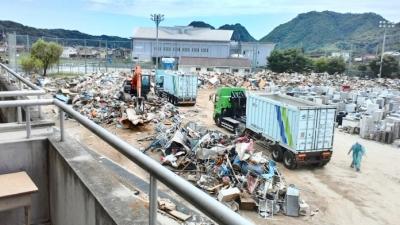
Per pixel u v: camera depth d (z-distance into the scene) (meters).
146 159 1.97
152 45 90.62
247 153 14.62
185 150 16.14
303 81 56.19
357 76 73.75
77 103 28.09
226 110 23.06
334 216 11.59
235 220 1.23
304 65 80.12
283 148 16.88
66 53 64.75
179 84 31.45
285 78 60.72
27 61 49.22
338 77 67.38
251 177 13.06
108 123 23.55
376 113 24.19
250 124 19.67
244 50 99.69
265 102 18.02
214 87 48.03
